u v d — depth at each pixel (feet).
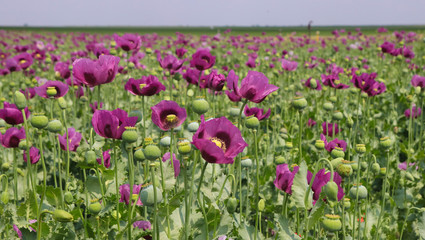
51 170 14.75
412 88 26.35
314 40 70.49
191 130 9.24
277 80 28.45
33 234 8.22
